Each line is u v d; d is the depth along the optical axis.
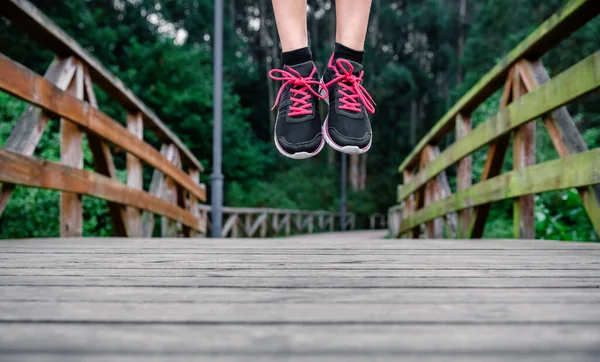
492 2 18.73
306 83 1.93
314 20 28.45
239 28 30.27
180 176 5.48
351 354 0.61
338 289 1.06
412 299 0.95
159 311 0.84
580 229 4.55
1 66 2.28
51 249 2.05
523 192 2.91
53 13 12.73
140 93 13.45
